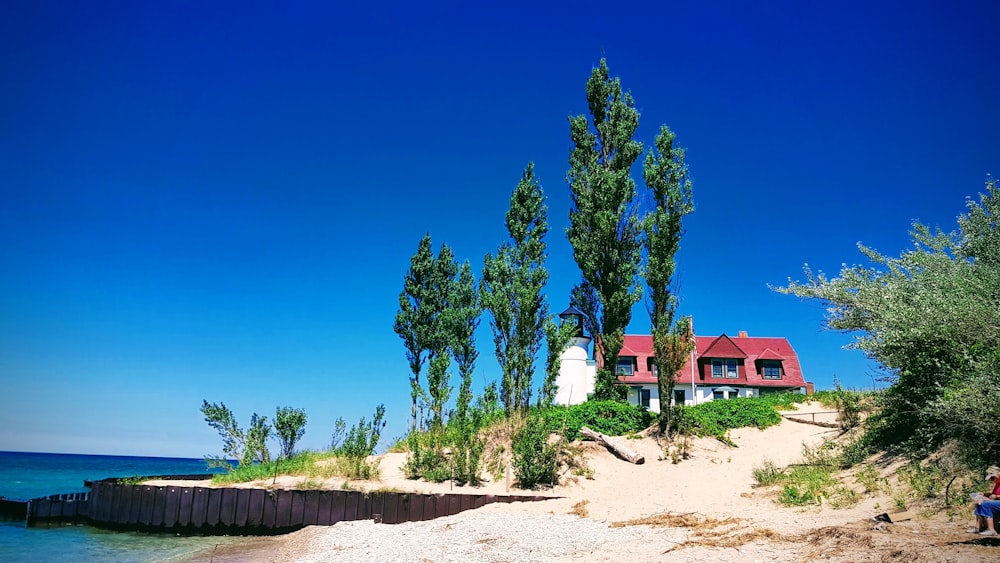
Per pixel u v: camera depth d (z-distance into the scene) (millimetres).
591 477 21734
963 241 17141
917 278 16594
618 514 16969
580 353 34562
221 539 17938
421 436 24609
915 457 15414
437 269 36250
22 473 58906
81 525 19781
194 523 18609
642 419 26438
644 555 11195
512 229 29844
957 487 12523
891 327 15906
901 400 17031
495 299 27766
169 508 18797
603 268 31516
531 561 12125
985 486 11891
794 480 17938
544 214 30219
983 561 7871
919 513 12031
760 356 47000
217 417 24031
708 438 24719
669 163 29281
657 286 28156
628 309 30938
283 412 22844
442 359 25812
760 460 22000
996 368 13109
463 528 15875
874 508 13266
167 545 17031
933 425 14766
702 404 28953
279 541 17375
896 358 15961
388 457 24672
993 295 14539
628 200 31969
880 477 15406
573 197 33531
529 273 28531
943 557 8258
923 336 14891
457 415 24156
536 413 23219
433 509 18734
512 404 26281
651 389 45031
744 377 45719
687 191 29000
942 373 14734
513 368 27094
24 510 20797
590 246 31844
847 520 12422
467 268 36250
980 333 14016
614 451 23578
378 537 16000
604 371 29938
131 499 19219
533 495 19609
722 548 10992
